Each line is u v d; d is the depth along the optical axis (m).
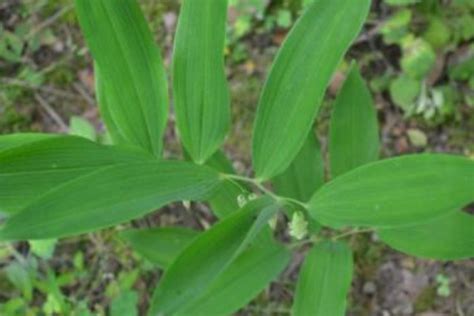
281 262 0.58
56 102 0.95
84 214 0.45
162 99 0.51
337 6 0.48
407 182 0.48
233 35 0.92
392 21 0.88
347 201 0.49
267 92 0.50
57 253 0.87
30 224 0.44
